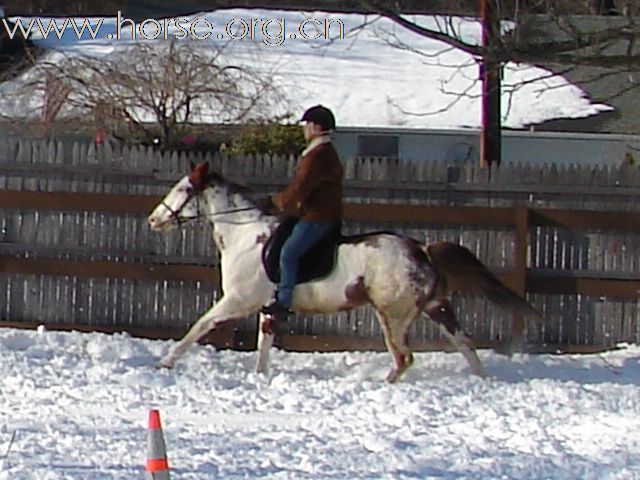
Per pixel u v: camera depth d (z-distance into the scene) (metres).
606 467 7.98
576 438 9.08
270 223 11.41
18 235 13.59
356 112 24.98
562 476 7.77
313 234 11.05
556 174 13.27
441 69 26.77
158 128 22.02
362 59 27.22
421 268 11.05
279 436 8.84
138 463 7.77
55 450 8.12
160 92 21.27
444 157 25.03
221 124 21.84
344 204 13.27
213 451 8.21
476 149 24.92
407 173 13.32
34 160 13.61
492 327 13.36
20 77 23.52
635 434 9.22
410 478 7.59
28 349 12.24
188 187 11.56
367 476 7.61
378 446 8.55
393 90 25.88
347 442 8.66
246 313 11.46
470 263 11.33
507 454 8.39
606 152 25.16
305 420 9.55
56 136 22.03
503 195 13.34
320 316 13.35
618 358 12.83
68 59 21.77
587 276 13.25
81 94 21.41
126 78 20.86
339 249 11.18
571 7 12.45
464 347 11.66
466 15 12.35
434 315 11.58
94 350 12.37
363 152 25.12
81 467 7.63
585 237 13.26
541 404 10.43
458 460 8.12
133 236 13.52
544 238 13.28
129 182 13.57
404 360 11.24
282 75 25.52
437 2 16.03
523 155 25.31
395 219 13.27
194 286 13.48
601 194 13.25
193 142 21.61
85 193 13.48
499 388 11.07
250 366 12.11
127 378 11.03
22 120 22.45
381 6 10.80
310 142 11.10
